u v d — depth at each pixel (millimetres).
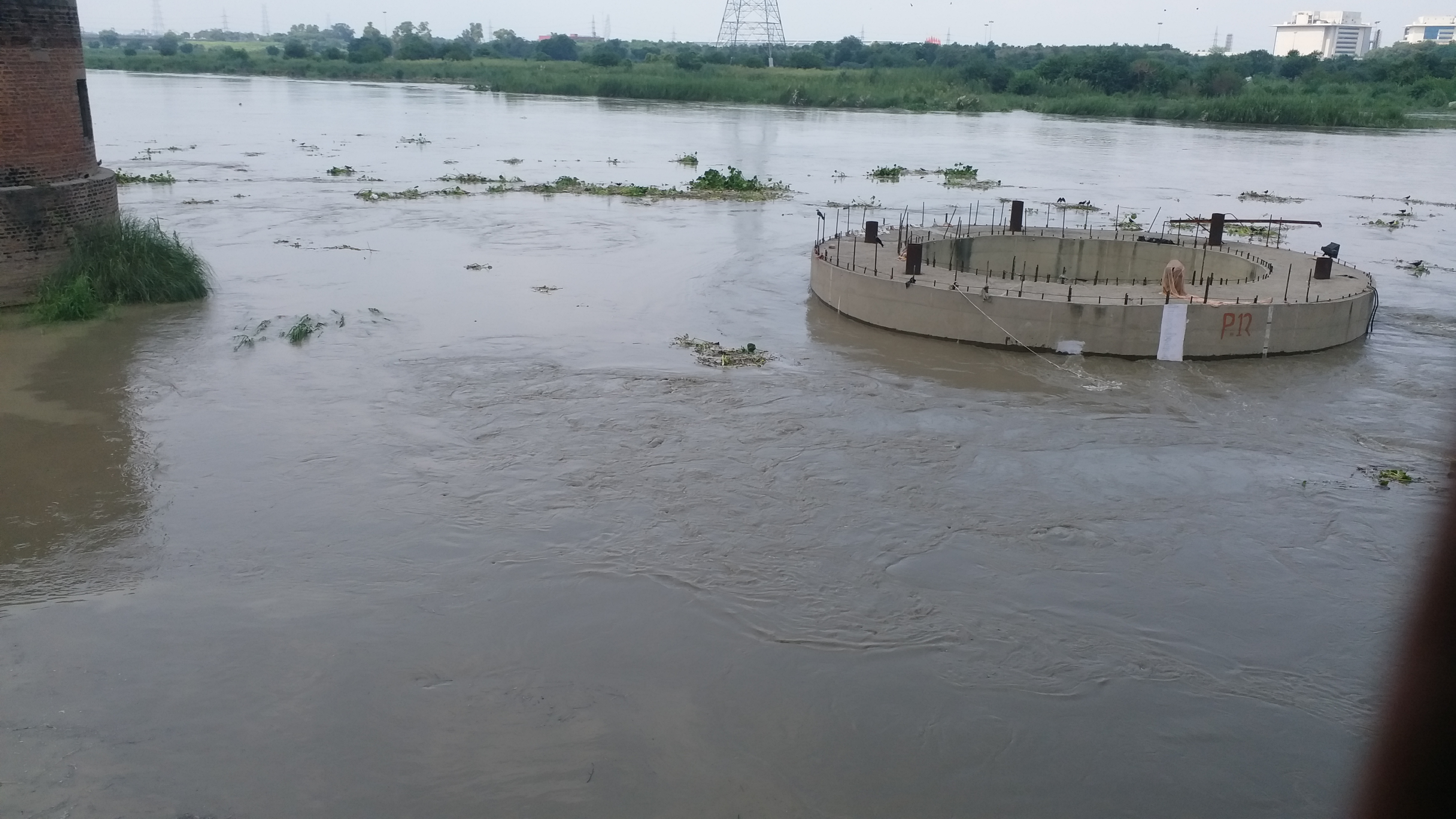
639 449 20109
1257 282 29125
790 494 18500
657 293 31531
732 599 15250
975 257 34094
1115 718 13031
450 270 33562
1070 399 23500
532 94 121750
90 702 12797
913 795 11711
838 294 29547
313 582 15438
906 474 19469
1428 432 22312
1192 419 22594
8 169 27266
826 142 78875
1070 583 16047
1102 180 60219
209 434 20297
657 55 171250
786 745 12422
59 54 28094
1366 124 97750
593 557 16234
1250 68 144375
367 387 22938
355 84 136375
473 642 14125
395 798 11414
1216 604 15617
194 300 29266
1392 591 16031
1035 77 122625
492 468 19141
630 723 12680
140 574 15539
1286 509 18641
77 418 20875
